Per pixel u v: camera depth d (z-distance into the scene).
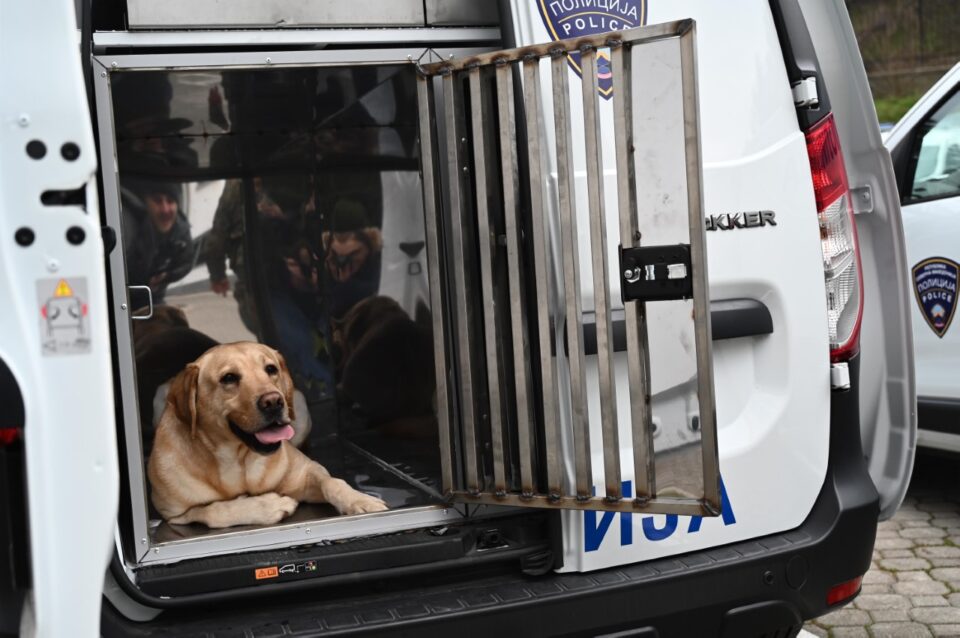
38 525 2.16
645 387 2.71
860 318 3.17
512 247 2.81
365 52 2.97
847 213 3.13
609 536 2.92
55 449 2.17
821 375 3.11
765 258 3.03
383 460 4.07
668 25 2.57
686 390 2.68
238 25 2.88
